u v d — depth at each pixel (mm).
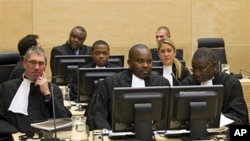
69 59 6328
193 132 3885
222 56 8195
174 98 3791
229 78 4660
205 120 3900
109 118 4434
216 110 3883
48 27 9734
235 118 4355
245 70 10219
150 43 9984
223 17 10141
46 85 4469
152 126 3816
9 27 9641
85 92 5242
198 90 3820
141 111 3697
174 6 10016
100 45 6258
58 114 4477
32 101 4469
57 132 3938
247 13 10172
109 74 5199
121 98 3678
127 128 3789
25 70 4488
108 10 9867
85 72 5199
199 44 8320
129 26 9930
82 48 8336
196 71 4484
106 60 6277
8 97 4477
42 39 9734
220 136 4004
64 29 9773
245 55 10234
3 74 6836
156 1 9969
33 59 4418
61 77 6367
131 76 4469
